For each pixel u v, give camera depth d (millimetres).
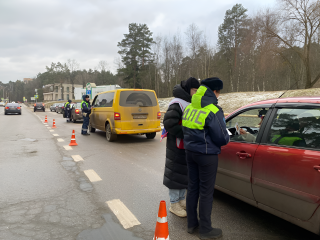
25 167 5461
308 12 24125
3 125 15516
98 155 6715
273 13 26547
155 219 3064
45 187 4195
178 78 54906
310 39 25609
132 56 53781
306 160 2258
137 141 9102
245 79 51938
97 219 3059
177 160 3061
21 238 2609
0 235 2666
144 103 8773
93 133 11406
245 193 2957
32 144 8461
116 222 2982
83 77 94875
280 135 2641
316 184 2158
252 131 3270
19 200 3639
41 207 3398
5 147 7887
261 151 2725
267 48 27422
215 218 3090
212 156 2459
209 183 2516
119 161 6039
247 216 3148
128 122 8477
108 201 3611
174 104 2930
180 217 3127
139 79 55562
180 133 2887
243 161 2945
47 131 12242
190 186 2678
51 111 41594
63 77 94000
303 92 19047
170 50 54094
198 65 49344
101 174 4949
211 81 2443
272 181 2562
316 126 2338
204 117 2379
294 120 2557
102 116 9492
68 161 6031
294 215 2375
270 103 2953
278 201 2523
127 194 3889
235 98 28234
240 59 51344
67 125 15469
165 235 2131
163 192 3975
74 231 2766
